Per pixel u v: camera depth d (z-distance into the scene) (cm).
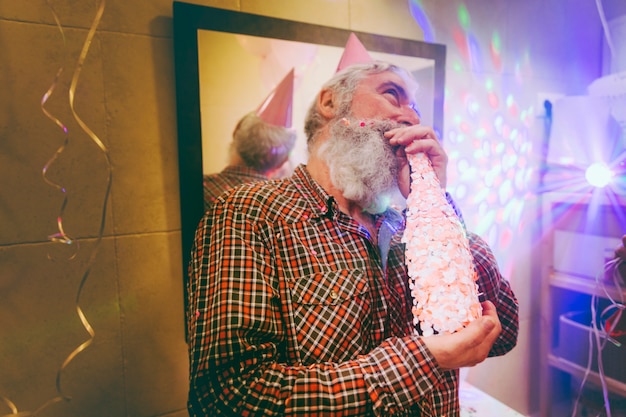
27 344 86
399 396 57
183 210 95
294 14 105
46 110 84
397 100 76
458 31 128
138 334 96
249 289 62
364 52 83
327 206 72
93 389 93
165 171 96
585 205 127
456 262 60
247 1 100
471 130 133
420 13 121
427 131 70
